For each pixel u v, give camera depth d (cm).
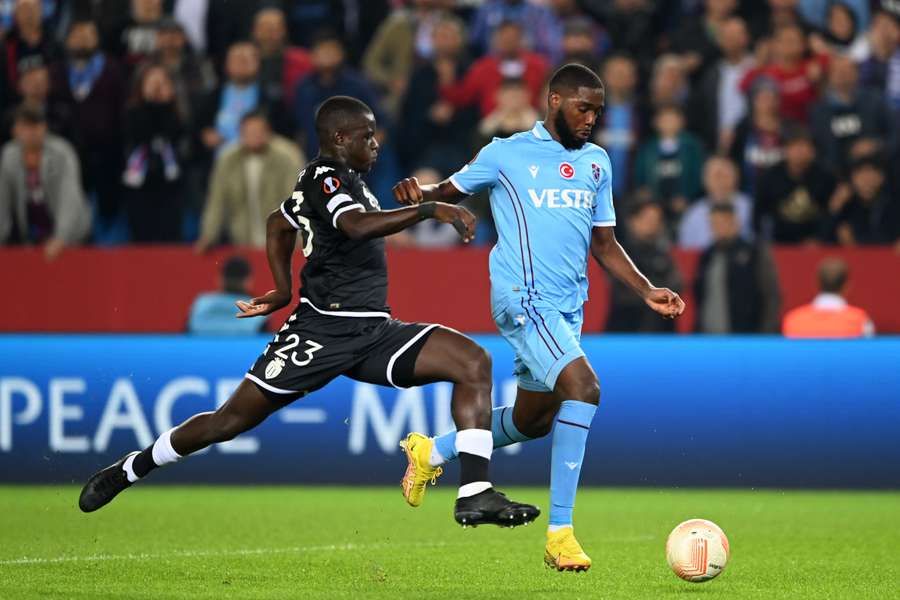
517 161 2106
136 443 3497
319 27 4962
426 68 4556
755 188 4344
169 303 4072
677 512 3102
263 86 4562
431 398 3503
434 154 4550
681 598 1872
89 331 4072
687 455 3494
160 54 4478
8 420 3538
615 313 3938
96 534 2641
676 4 4991
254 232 4197
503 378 3478
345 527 2789
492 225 4338
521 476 3528
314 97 4456
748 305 3928
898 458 3475
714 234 3947
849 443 3478
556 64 4891
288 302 2172
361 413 3534
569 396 1992
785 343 3506
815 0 5003
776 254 4006
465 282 3997
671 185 4412
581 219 2095
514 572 2150
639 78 4828
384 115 4531
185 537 2605
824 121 4531
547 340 2031
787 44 4628
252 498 3325
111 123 4462
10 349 3547
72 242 4291
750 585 2016
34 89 4469
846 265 3797
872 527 2842
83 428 3516
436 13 4853
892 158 4428
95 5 4756
